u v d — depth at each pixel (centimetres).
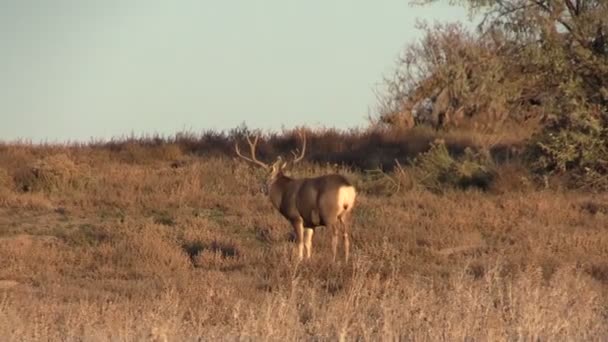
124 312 3616
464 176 7831
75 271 5381
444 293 3997
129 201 7325
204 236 6138
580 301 3722
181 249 5809
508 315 3484
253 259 5466
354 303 3775
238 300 3844
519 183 7525
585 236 5797
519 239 5931
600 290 4412
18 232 6519
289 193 5641
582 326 3388
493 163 8025
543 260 5150
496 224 6306
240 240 6169
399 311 3472
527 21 7781
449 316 3328
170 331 3234
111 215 7062
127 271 5291
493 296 3806
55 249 5809
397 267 4719
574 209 6838
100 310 3797
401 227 6306
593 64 7538
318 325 3378
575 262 4847
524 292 3675
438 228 6234
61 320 3734
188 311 3838
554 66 7650
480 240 6025
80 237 6294
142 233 6153
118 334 3266
